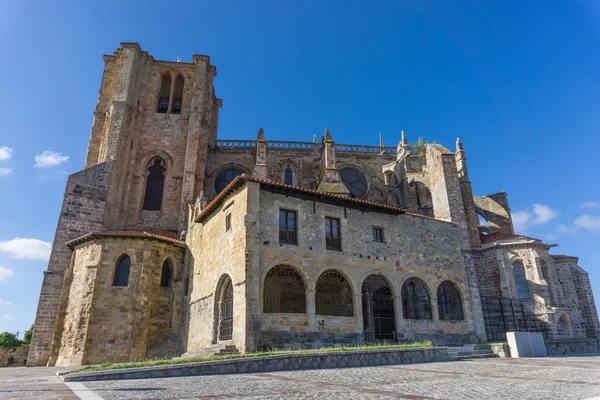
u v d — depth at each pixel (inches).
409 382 451.2
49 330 1274.6
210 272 1107.9
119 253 1211.2
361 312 1036.5
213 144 2086.6
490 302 1439.5
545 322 1337.4
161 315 1228.5
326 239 1076.5
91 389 426.3
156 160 1782.7
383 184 2116.1
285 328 915.4
